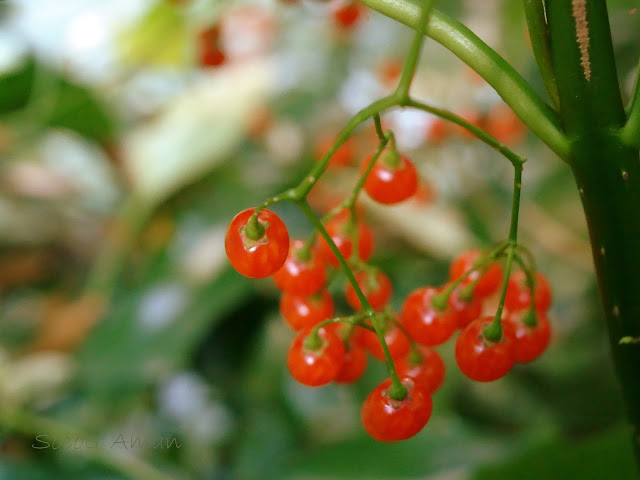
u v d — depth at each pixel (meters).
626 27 0.37
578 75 0.16
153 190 0.36
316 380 0.17
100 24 0.36
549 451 0.21
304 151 0.40
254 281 0.31
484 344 0.17
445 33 0.16
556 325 0.35
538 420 0.31
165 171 0.37
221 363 0.33
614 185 0.17
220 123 0.38
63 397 0.30
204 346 0.33
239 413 0.31
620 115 0.16
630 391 0.18
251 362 0.33
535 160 0.41
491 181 0.39
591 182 0.17
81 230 0.47
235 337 0.34
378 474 0.24
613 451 0.21
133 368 0.30
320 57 0.41
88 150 0.44
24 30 0.36
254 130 0.40
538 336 0.18
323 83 0.41
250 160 0.41
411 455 0.25
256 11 0.42
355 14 0.26
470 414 0.32
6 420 0.27
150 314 0.31
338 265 0.18
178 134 0.38
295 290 0.18
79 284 0.42
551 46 0.16
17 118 0.34
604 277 0.17
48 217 0.45
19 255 0.44
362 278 0.19
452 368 0.31
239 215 0.17
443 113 0.16
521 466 0.21
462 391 0.32
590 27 0.16
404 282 0.34
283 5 0.25
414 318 0.18
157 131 0.38
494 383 0.33
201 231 0.35
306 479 0.25
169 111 0.39
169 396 0.32
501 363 0.17
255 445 0.30
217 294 0.31
